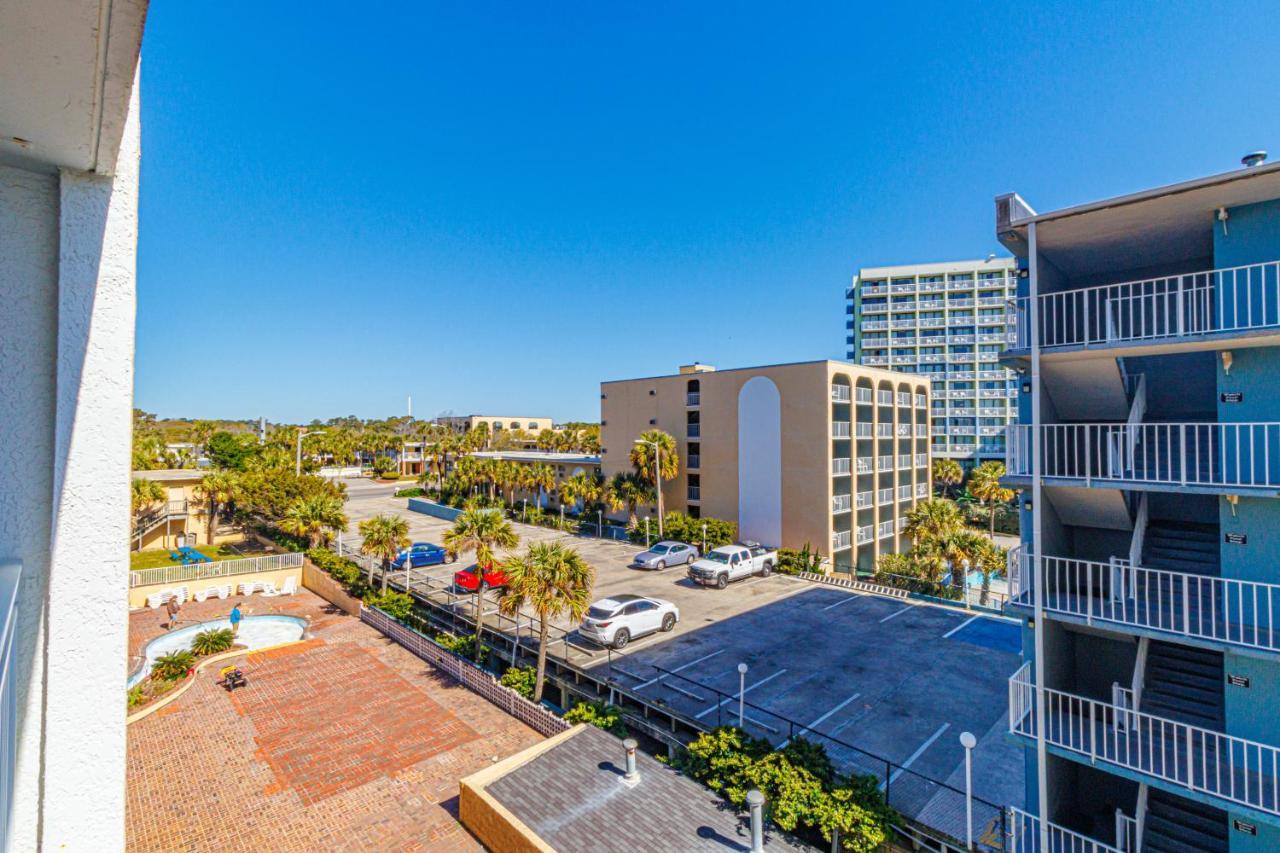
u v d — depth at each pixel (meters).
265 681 17.67
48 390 2.08
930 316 80.19
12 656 1.88
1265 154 8.14
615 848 9.68
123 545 2.20
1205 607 9.17
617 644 19.53
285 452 55.19
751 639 20.44
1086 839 8.81
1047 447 10.41
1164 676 10.19
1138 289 11.38
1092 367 10.12
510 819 10.34
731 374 38.62
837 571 34.78
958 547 27.08
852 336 92.56
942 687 16.72
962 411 78.00
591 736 13.09
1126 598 9.79
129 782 12.78
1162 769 8.20
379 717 15.54
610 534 41.50
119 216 2.21
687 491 41.56
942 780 12.29
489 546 19.38
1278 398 8.41
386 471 88.88
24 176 2.07
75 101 1.73
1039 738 9.16
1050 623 10.34
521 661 18.70
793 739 12.12
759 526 36.84
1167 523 11.08
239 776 12.95
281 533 37.19
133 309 2.25
